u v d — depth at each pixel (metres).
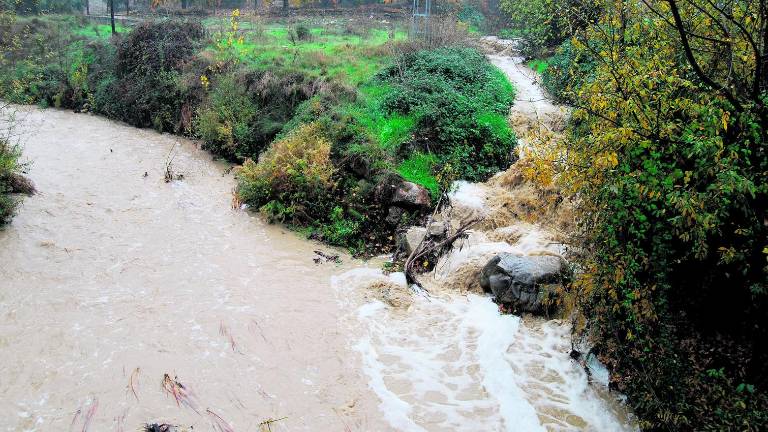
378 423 7.19
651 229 6.91
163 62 20.66
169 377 7.65
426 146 13.62
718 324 7.06
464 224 11.68
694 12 6.64
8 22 20.77
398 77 16.81
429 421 7.25
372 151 12.97
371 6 34.19
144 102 20.06
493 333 9.02
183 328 8.72
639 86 6.51
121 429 6.76
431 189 12.43
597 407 7.47
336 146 13.60
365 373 8.08
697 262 7.04
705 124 5.96
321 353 8.43
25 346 8.05
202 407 7.21
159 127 19.56
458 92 15.50
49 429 6.68
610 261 7.04
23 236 11.01
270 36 24.09
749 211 6.02
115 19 31.47
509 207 11.86
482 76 17.05
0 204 11.20
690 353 6.88
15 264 10.04
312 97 15.89
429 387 7.85
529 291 9.38
